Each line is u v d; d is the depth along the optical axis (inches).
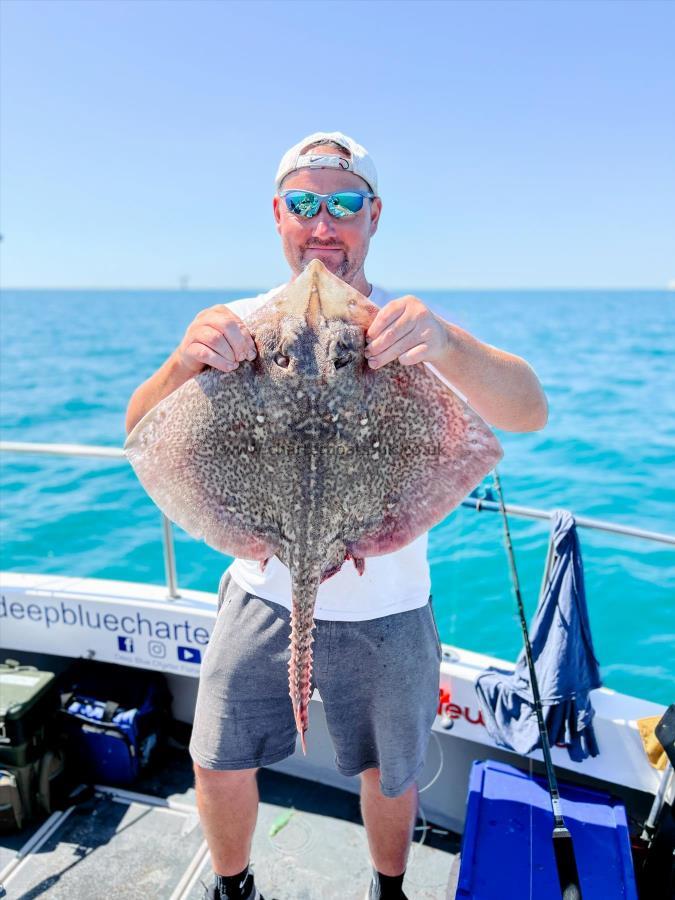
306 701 82.2
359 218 101.6
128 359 1109.1
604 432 515.2
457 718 140.4
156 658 157.8
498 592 273.6
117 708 152.9
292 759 157.9
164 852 136.1
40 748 144.6
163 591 162.7
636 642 239.9
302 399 80.2
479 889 108.3
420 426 85.0
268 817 145.3
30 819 143.2
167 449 85.0
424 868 134.0
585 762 130.0
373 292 111.6
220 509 85.6
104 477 446.9
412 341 79.3
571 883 95.4
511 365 96.2
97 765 152.6
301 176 99.8
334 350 79.7
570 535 131.0
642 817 135.1
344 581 98.0
